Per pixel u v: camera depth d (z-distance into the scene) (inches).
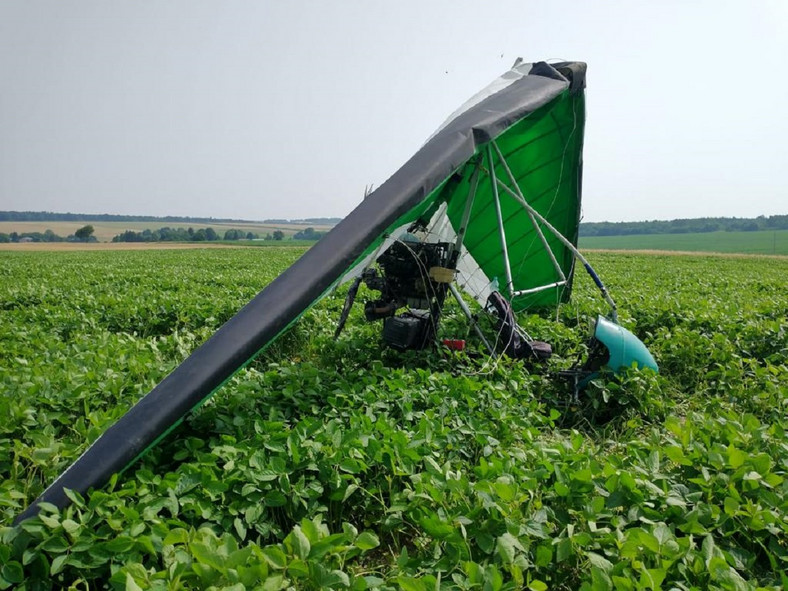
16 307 415.8
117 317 365.1
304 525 108.9
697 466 141.1
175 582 95.7
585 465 140.9
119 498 122.0
